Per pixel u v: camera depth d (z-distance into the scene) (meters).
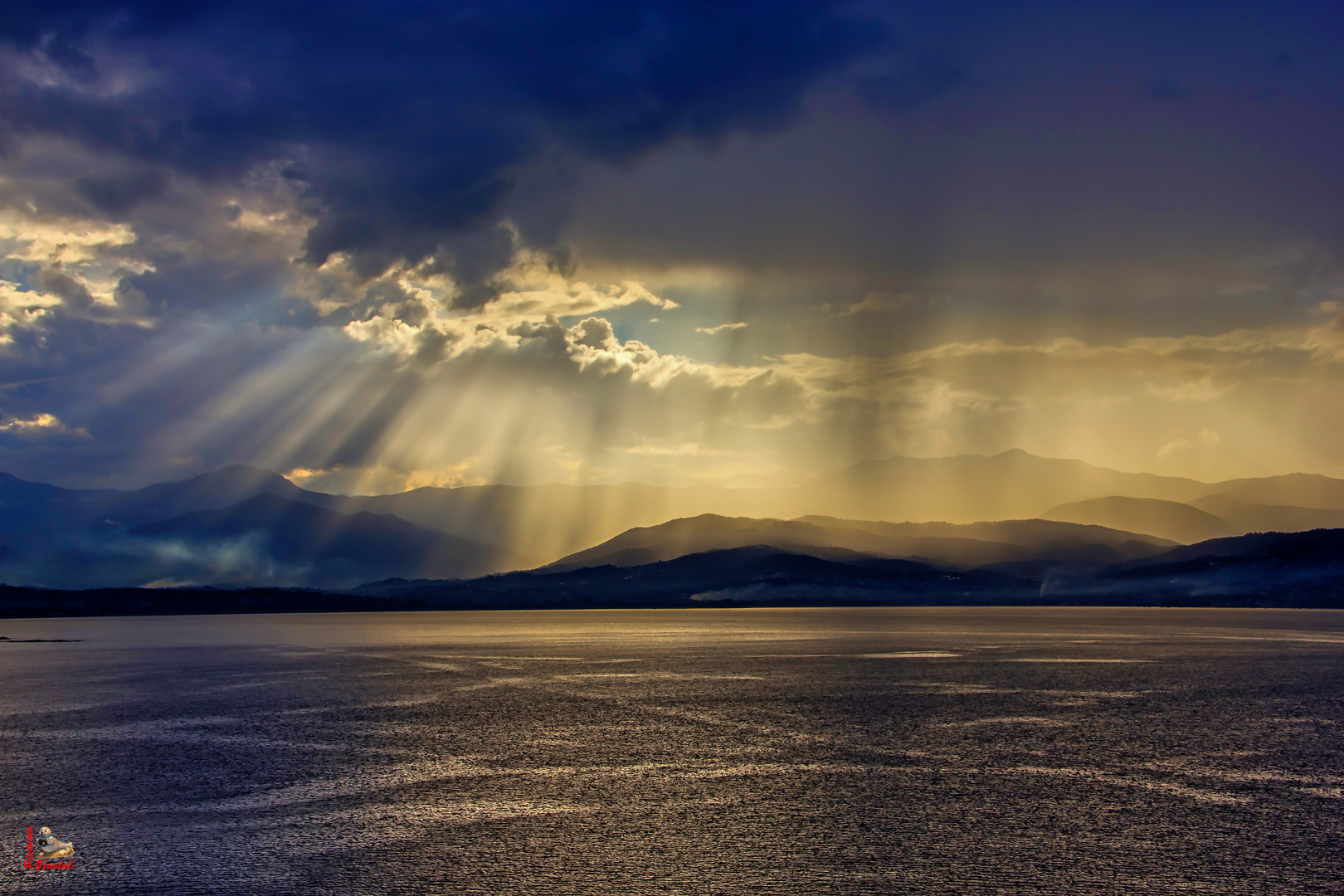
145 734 39.94
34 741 38.47
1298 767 32.28
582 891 20.05
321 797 28.05
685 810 26.44
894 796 27.94
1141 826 24.77
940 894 19.83
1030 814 25.98
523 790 28.86
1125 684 59.34
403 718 44.12
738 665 76.06
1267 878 20.89
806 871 21.20
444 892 20.02
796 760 33.53
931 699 51.03
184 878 20.98
